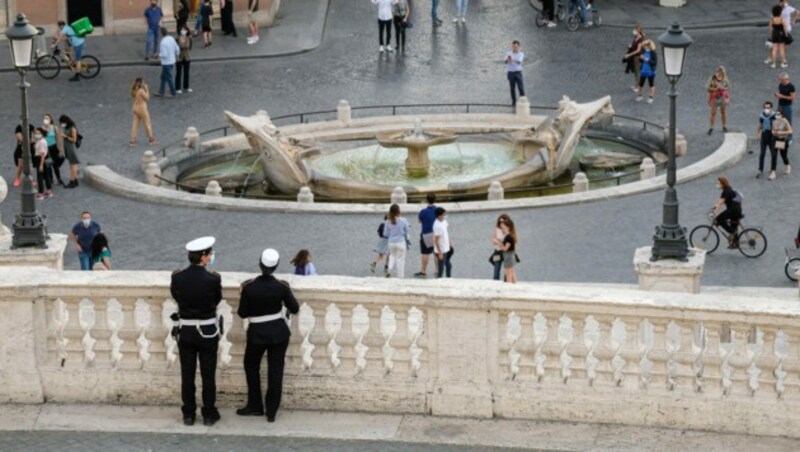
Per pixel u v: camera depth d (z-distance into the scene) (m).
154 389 24.27
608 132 55.62
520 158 52.75
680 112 56.44
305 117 58.09
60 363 24.34
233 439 23.38
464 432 23.36
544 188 50.31
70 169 49.72
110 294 24.02
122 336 24.19
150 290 23.97
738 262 40.12
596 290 23.48
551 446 22.95
